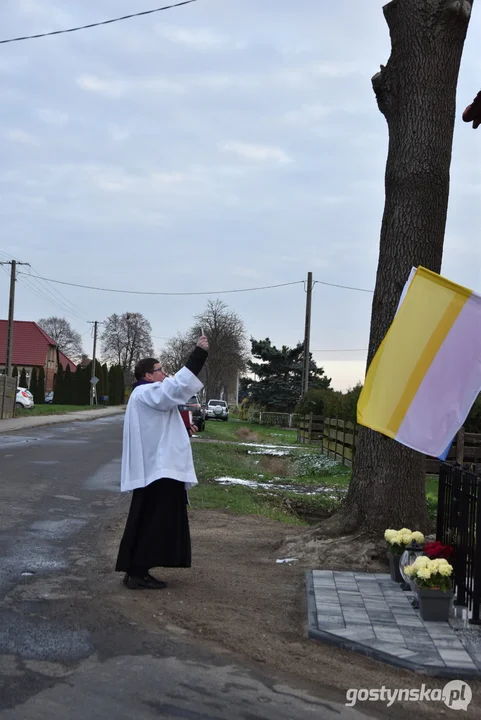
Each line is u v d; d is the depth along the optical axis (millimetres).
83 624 5012
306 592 6090
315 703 3986
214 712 3783
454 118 7543
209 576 6555
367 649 4715
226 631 5027
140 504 5969
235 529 9125
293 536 7855
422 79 7371
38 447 19891
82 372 73375
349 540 7344
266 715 3789
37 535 8008
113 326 88500
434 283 5812
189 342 78938
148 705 3814
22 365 78250
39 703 3760
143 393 5957
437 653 4656
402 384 5793
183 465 5973
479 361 5641
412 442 5711
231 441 31844
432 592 5277
